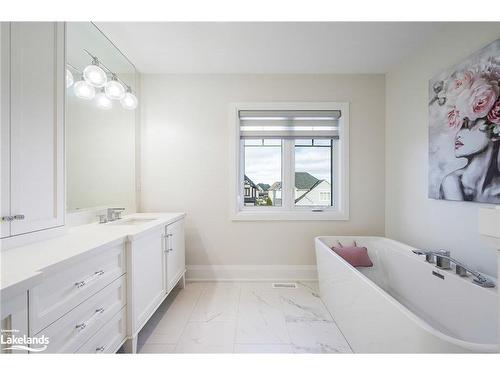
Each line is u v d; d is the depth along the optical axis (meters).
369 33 2.04
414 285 1.99
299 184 3.03
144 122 2.81
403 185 2.52
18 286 0.78
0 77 1.07
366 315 1.46
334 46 2.25
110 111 2.30
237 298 2.39
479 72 1.59
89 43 2.00
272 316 2.06
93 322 1.19
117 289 1.41
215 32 2.04
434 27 1.95
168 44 2.22
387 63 2.58
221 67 2.67
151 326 1.91
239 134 2.87
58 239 1.35
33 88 1.25
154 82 2.80
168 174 2.82
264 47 2.27
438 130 1.97
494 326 1.32
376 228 2.86
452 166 1.83
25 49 1.20
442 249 1.99
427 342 1.00
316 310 2.16
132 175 2.68
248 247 2.85
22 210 1.19
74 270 1.08
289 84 2.82
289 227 2.86
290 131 2.87
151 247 1.79
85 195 1.98
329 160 3.03
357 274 1.60
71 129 1.83
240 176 2.96
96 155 2.11
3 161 1.10
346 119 2.81
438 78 1.97
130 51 2.34
